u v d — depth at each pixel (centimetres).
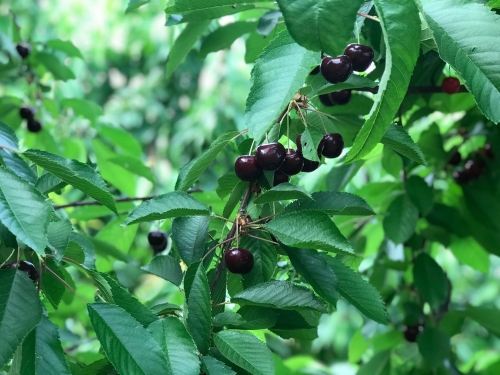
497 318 85
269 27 66
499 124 82
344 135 73
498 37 42
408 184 80
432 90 68
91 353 76
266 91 42
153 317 44
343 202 50
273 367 44
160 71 207
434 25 43
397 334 91
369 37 54
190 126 169
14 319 40
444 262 158
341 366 127
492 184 86
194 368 41
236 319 47
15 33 103
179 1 51
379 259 89
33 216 38
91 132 116
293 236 45
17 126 100
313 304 47
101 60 198
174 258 54
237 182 54
